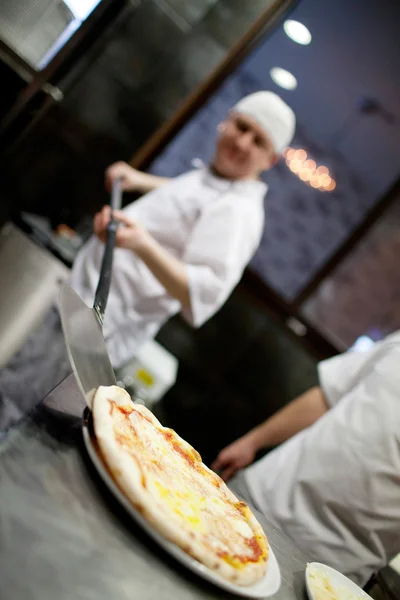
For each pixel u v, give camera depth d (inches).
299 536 71.2
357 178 179.9
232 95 164.7
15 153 140.3
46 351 85.1
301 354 168.9
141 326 108.0
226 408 170.1
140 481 34.0
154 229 106.3
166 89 144.9
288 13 148.7
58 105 138.9
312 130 179.2
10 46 104.5
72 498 31.9
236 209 99.0
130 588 29.0
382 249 175.8
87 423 37.3
